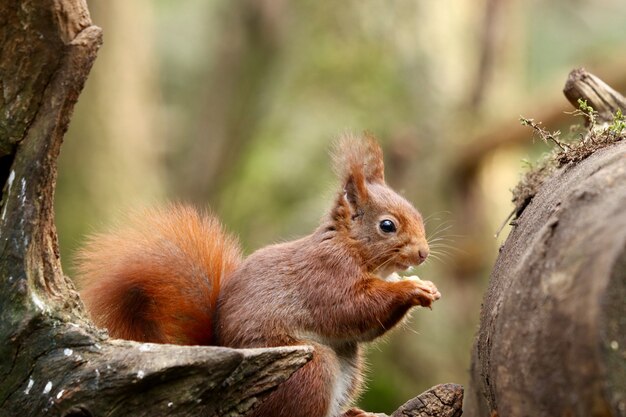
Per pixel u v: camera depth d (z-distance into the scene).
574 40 29.53
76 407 6.98
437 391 8.27
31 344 7.20
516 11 24.47
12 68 7.39
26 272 7.30
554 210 6.98
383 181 9.98
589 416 5.56
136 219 9.16
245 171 23.92
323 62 23.73
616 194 6.24
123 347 7.12
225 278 9.17
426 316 20.84
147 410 6.93
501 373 6.48
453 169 22.14
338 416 9.00
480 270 22.05
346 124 22.84
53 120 7.43
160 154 27.41
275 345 8.65
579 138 9.02
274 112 24.27
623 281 5.51
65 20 7.37
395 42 23.45
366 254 9.26
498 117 22.36
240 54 28.14
